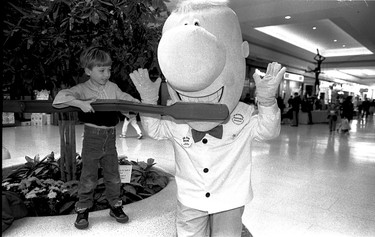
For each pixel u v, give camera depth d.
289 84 22.11
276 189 3.83
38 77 2.91
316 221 2.86
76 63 2.90
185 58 1.26
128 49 3.03
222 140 1.56
